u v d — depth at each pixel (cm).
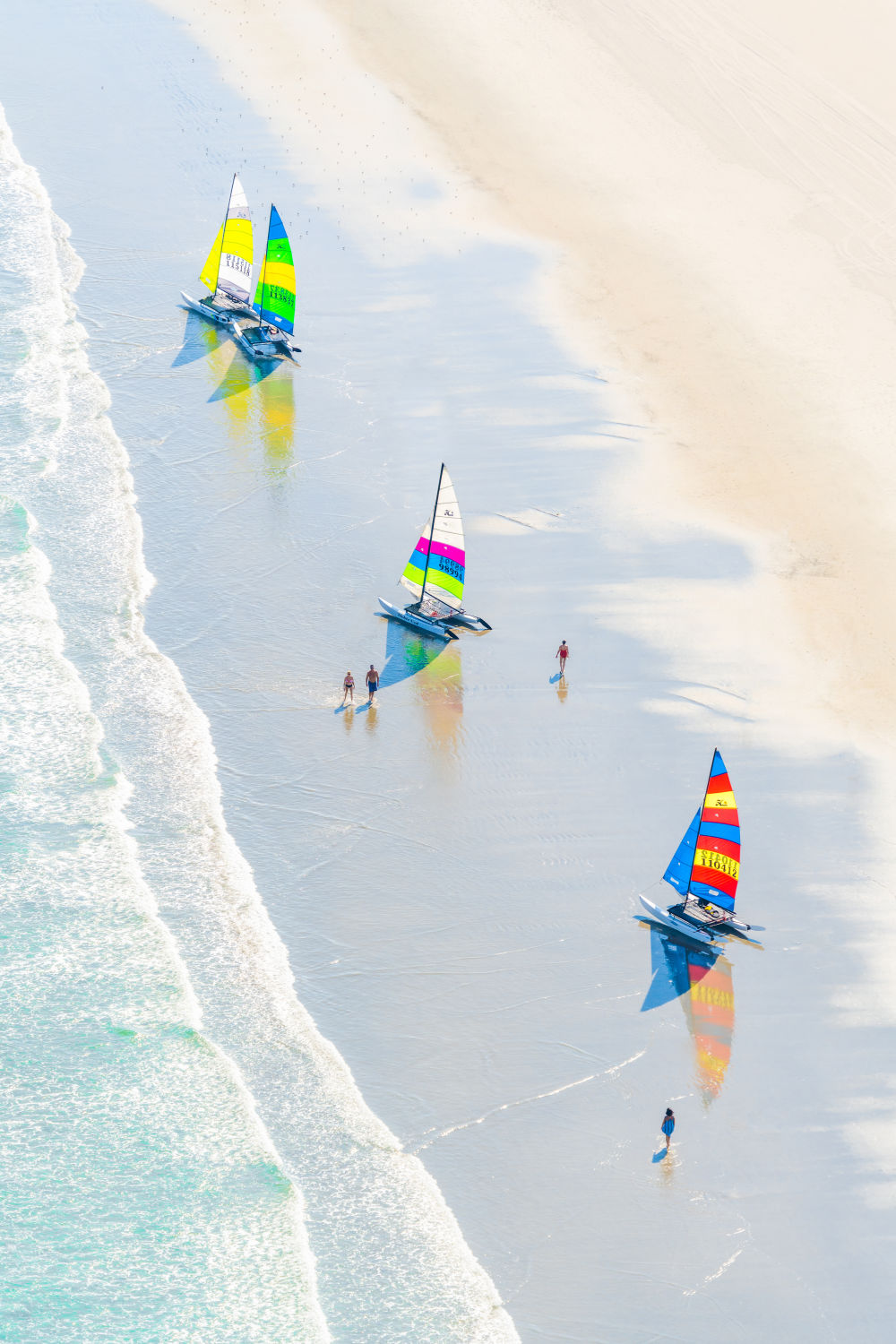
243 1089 14825
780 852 17988
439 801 18625
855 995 16212
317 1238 13525
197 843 17762
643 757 19475
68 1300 12962
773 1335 12850
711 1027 15775
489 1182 14062
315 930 16688
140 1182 13950
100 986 15850
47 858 17388
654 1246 13562
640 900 17288
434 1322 12825
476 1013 15775
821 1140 14638
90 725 19412
